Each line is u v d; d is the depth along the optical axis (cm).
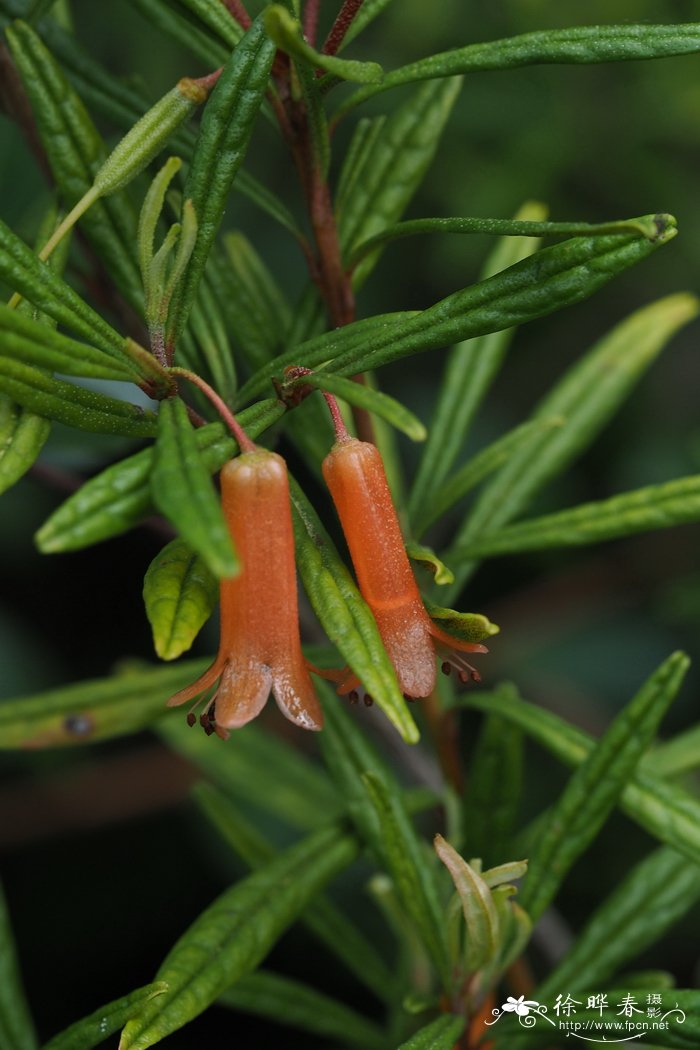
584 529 39
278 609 33
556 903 56
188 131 38
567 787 38
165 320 34
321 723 33
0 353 33
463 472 40
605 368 43
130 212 37
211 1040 56
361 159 38
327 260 37
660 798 38
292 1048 56
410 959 43
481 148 57
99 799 55
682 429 64
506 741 39
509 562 62
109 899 58
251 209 59
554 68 57
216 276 38
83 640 59
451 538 64
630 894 39
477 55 35
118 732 41
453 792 41
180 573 33
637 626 63
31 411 34
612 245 34
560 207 58
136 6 38
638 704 37
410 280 60
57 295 34
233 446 33
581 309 63
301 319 38
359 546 34
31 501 56
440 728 40
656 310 44
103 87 39
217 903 37
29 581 58
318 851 38
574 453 43
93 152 36
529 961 54
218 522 32
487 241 56
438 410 41
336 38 35
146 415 34
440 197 57
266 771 46
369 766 39
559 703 61
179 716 45
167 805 55
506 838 40
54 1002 57
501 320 34
